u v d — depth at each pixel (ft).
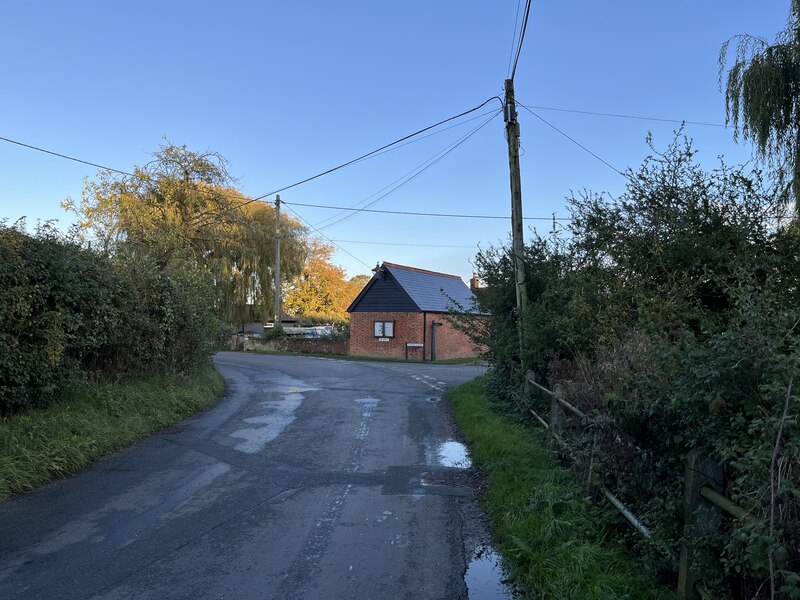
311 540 15.70
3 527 16.40
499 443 24.54
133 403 30.96
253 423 32.63
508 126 38.68
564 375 26.40
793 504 7.92
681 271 23.62
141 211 65.87
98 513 17.62
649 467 12.91
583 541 14.01
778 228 23.30
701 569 9.73
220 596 12.51
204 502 18.79
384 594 12.73
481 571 13.94
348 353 111.04
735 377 9.16
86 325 27.94
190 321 43.14
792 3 25.09
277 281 115.96
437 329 108.37
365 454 25.38
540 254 37.88
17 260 22.54
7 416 23.24
